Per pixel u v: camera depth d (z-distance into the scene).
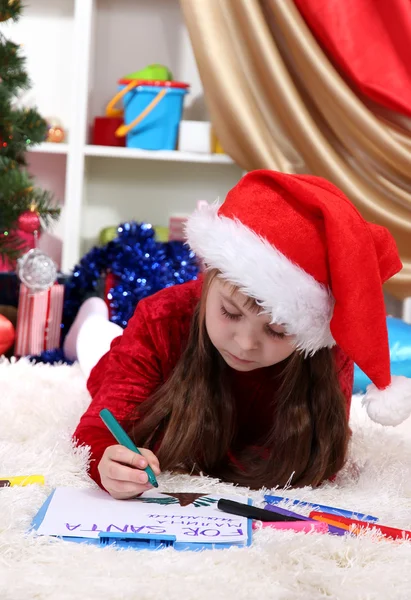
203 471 1.10
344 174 2.31
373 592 0.67
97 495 0.94
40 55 2.64
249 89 2.34
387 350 0.96
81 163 2.41
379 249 0.97
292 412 1.07
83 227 2.69
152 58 2.67
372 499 1.00
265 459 1.13
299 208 0.92
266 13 2.35
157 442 1.11
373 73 2.27
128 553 0.75
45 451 1.08
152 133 2.43
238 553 0.75
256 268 0.89
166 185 2.70
